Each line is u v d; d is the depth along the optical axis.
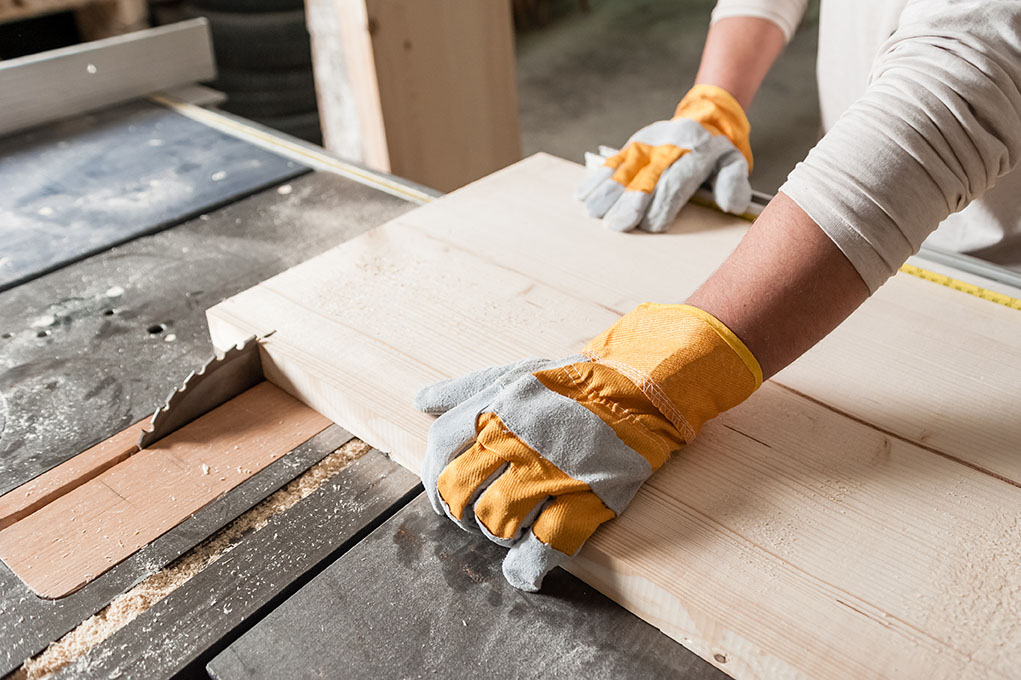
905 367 0.90
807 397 0.86
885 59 0.77
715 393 0.77
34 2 1.79
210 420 0.92
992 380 0.88
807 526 0.71
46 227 1.28
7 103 1.55
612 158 1.27
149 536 0.77
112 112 1.68
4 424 0.91
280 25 2.40
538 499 0.71
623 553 0.69
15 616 0.70
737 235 1.16
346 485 0.83
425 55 1.93
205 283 1.16
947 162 0.70
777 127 3.68
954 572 0.67
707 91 1.29
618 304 1.01
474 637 0.67
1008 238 1.14
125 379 0.98
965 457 0.78
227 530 0.79
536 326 0.97
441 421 0.77
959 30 0.70
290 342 0.94
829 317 0.75
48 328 1.07
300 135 2.60
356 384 0.87
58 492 0.82
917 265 1.08
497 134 2.24
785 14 1.30
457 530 0.77
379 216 1.31
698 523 0.72
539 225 1.19
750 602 0.65
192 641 0.68
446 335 0.95
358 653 0.66
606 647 0.67
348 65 1.88
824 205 0.71
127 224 1.29
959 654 0.61
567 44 4.63
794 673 0.60
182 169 1.46
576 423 0.74
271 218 1.32
